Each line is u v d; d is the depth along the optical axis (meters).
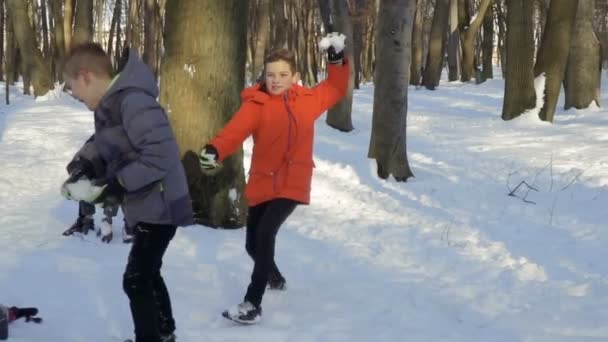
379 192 9.02
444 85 32.09
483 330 4.49
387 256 6.26
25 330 4.14
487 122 15.63
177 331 4.23
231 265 5.70
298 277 5.49
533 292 5.32
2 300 4.61
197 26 6.79
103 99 3.36
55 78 32.94
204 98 6.81
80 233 6.49
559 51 14.97
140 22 35.75
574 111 17.33
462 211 8.12
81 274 5.25
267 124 4.46
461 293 5.22
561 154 11.15
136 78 3.37
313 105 4.54
